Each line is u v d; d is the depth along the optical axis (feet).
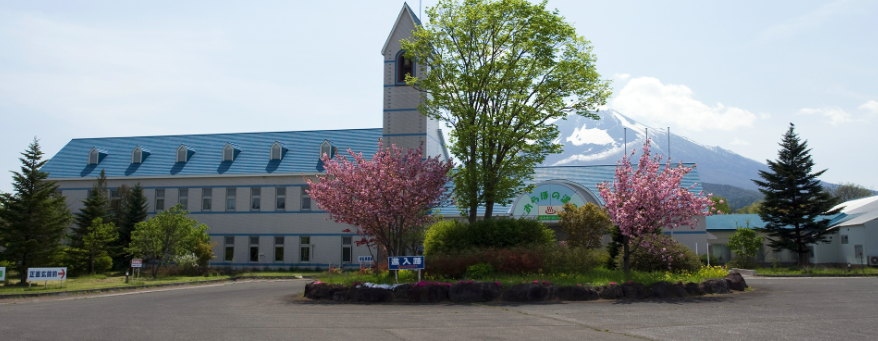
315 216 140.87
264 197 143.84
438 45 80.69
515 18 77.87
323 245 139.54
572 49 79.71
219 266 142.72
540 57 77.71
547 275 67.05
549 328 38.11
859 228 136.98
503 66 78.89
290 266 140.26
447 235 77.15
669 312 45.98
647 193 65.31
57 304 59.82
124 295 74.64
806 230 138.92
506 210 131.34
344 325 40.27
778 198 140.36
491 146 79.71
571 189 126.52
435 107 82.99
